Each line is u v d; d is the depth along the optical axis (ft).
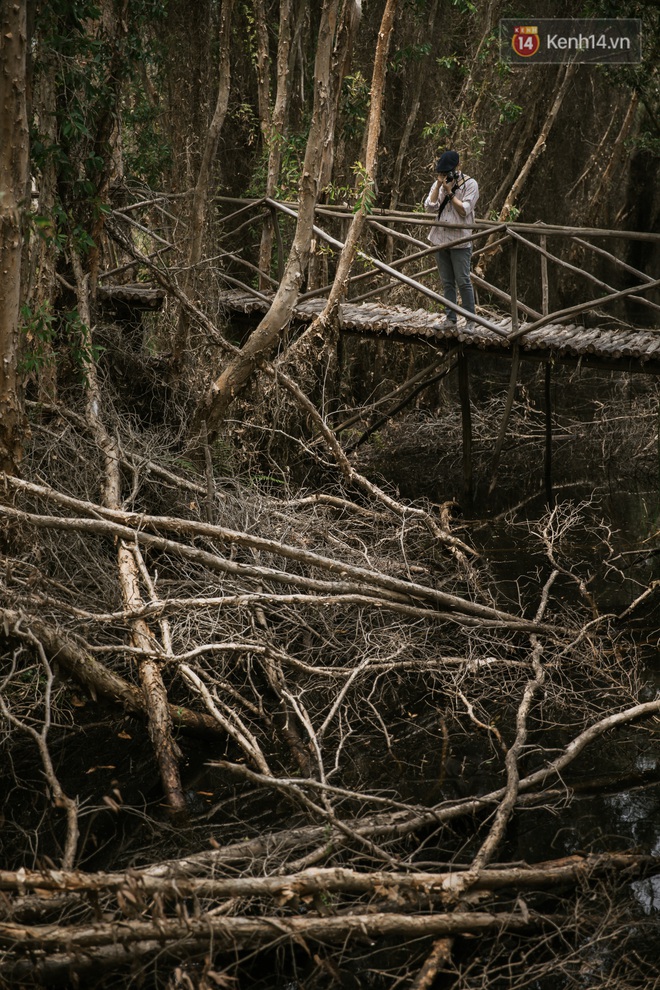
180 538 22.41
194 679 16.17
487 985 11.45
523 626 19.61
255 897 11.86
